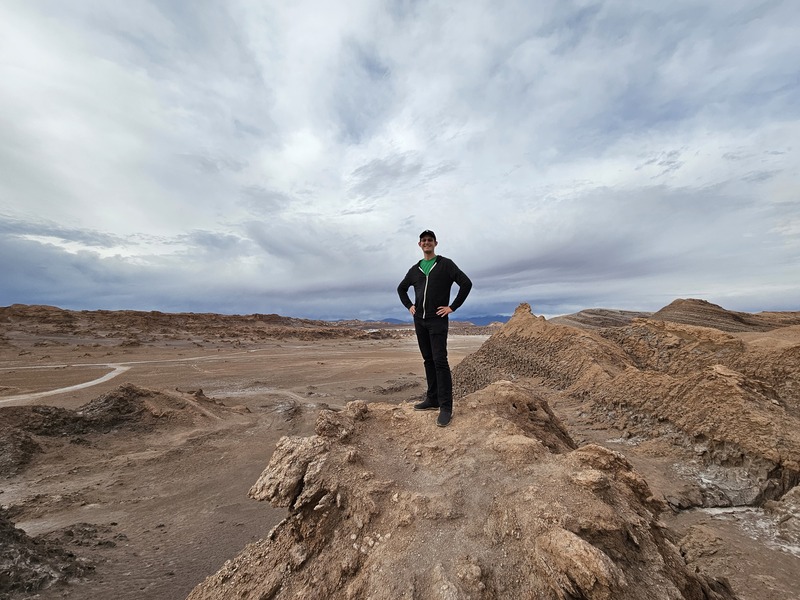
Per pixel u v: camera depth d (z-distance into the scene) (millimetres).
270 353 47000
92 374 29156
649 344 17578
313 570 3273
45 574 5980
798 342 13273
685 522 7160
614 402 12406
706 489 8078
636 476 3707
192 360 38781
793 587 5152
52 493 10133
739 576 5430
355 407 5207
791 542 6215
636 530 3062
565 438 6414
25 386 24484
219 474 11703
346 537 3391
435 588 2660
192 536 8188
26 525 8508
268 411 20016
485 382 19562
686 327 17031
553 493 3312
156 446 14023
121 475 11500
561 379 16359
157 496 10227
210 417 17078
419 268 5277
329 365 37781
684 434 9883
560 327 19047
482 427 4770
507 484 3602
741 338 15539
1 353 36219
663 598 2639
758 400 9328
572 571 2570
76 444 13500
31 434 13141
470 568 2770
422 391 25969
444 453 4254
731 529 6750
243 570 3785
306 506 3650
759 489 7855
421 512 3355
